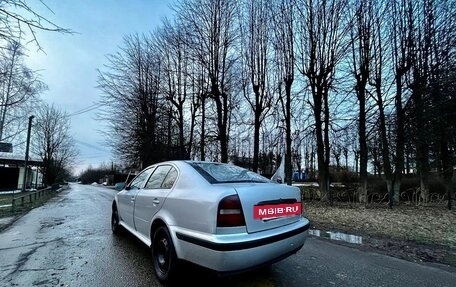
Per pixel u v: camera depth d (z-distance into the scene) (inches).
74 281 144.9
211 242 118.0
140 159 1027.9
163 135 959.6
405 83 597.0
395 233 286.0
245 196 128.6
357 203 582.6
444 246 235.5
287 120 658.8
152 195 169.5
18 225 307.4
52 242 223.8
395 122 574.9
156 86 964.6
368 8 577.3
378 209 486.6
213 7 724.0
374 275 163.6
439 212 447.8
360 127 591.2
